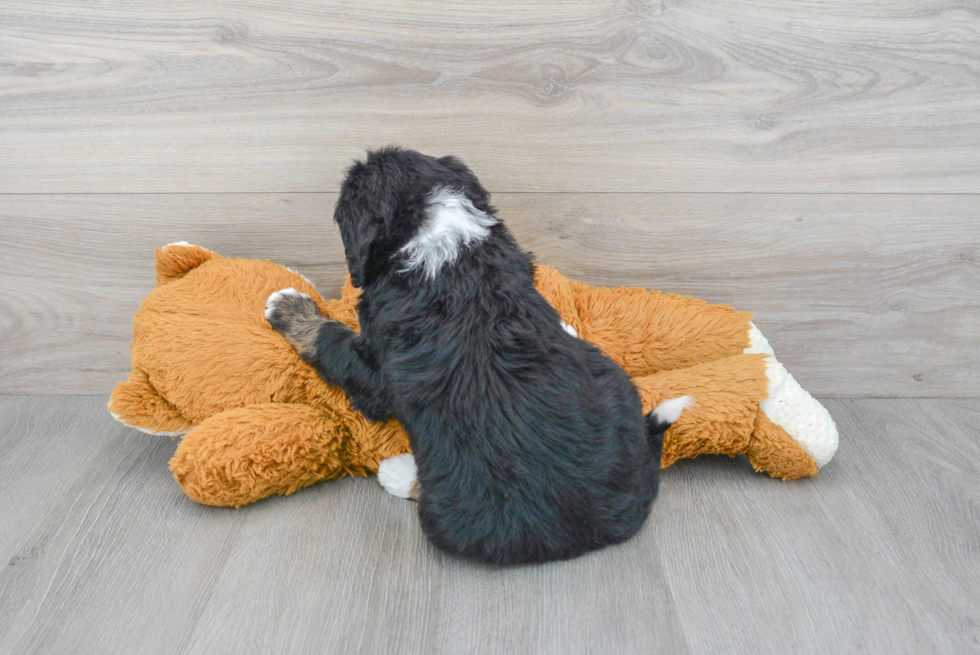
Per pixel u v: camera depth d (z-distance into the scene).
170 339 1.80
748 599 1.43
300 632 1.35
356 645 1.32
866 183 2.02
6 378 2.24
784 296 2.16
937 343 2.21
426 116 1.94
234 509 1.70
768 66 1.90
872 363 2.24
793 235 2.08
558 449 1.45
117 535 1.61
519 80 1.91
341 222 1.61
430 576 1.49
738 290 2.15
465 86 1.91
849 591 1.46
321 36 1.86
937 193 2.03
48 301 2.14
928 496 1.78
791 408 1.80
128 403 1.78
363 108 1.93
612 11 1.84
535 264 1.81
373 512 1.70
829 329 2.20
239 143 1.96
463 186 1.66
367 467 1.82
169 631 1.35
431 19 1.84
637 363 1.94
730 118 1.95
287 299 1.86
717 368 1.83
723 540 1.61
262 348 1.78
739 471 1.88
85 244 2.08
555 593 1.45
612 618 1.38
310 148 1.97
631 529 1.53
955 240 2.08
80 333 2.19
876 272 2.12
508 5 1.83
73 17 1.83
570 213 2.05
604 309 1.97
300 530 1.63
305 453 1.71
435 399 1.47
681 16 1.85
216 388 1.77
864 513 1.71
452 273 1.53
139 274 2.12
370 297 1.61
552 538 1.45
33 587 1.46
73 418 2.13
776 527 1.65
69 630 1.35
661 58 1.89
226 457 1.62
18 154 1.96
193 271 1.95
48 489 1.78
